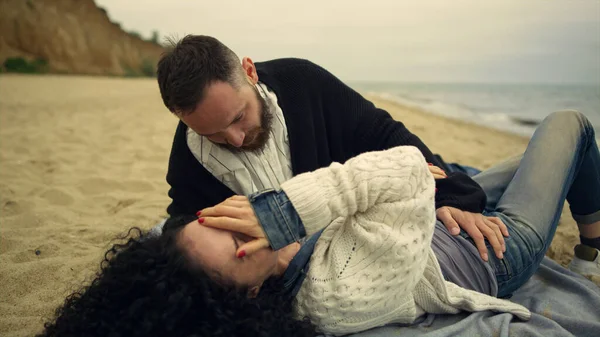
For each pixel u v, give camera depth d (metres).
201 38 1.60
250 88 1.68
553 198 1.70
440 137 6.30
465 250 1.56
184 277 1.13
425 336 1.37
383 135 2.11
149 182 3.60
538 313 1.62
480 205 1.67
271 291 1.30
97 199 3.24
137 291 1.12
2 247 2.40
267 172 1.94
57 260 2.21
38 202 3.09
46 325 1.29
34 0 21.52
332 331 1.34
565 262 2.25
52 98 9.89
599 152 1.90
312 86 2.07
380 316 1.33
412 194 1.31
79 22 23.34
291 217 1.22
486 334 1.41
